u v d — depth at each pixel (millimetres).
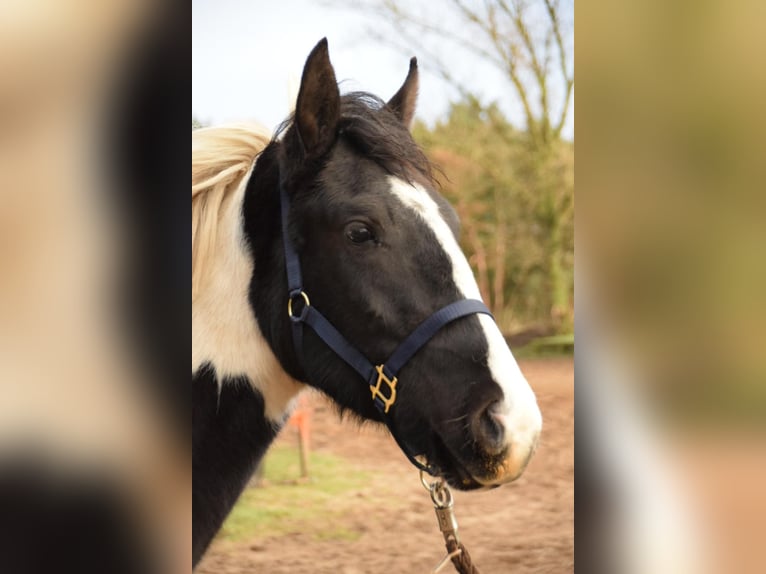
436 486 1872
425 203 1814
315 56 1783
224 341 1891
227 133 1997
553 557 4695
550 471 6625
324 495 6055
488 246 14203
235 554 4715
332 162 1849
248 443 1930
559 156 11898
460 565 1829
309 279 1849
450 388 1750
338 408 2076
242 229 1926
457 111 12438
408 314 1774
